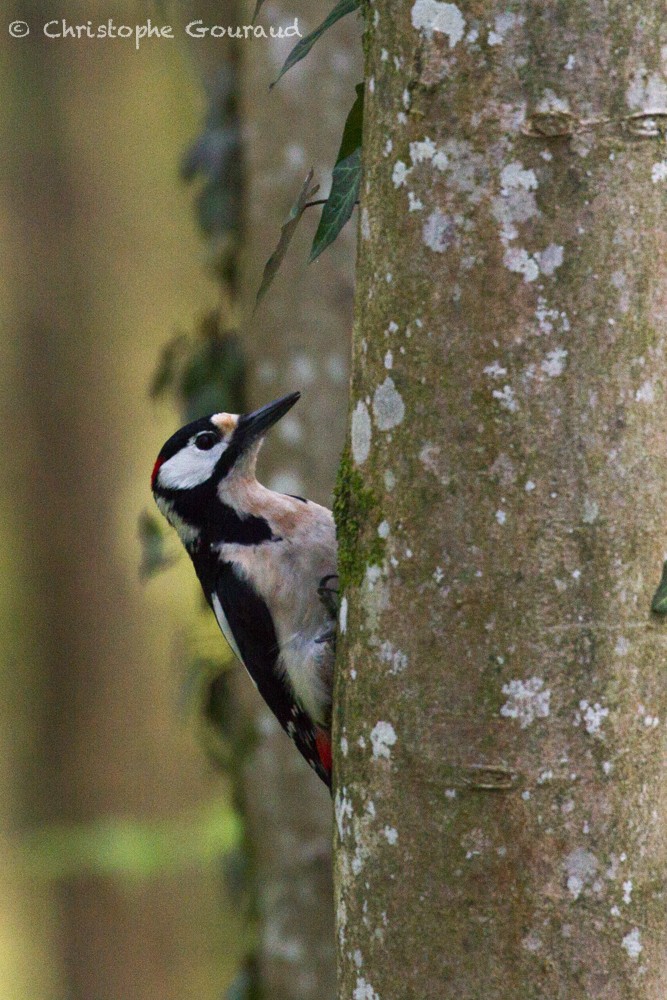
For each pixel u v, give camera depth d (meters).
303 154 12.01
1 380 23.80
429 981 4.75
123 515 24.11
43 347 23.89
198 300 23.94
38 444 23.75
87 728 23.39
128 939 22.12
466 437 4.69
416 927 4.78
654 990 4.64
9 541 23.45
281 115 12.06
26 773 23.12
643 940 4.62
